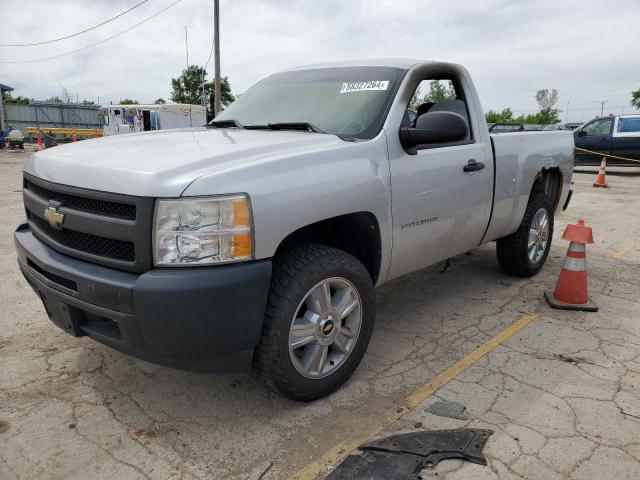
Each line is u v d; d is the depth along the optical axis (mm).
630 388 3070
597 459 2438
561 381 3146
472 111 3977
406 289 4801
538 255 5102
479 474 2320
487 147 3994
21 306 4211
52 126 37062
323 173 2707
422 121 3168
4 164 16453
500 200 4199
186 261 2293
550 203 5059
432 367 3322
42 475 2330
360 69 3752
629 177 15164
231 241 2334
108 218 2404
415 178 3283
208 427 2693
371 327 3100
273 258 2727
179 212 2271
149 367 3285
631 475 2336
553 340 3711
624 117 15664
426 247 3553
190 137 3123
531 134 4676
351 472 2316
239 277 2336
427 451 2463
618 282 5031
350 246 3195
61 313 2635
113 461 2430
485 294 4660
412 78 3506
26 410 2809
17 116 35656
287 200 2502
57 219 2617
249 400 2941
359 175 2879
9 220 7469
